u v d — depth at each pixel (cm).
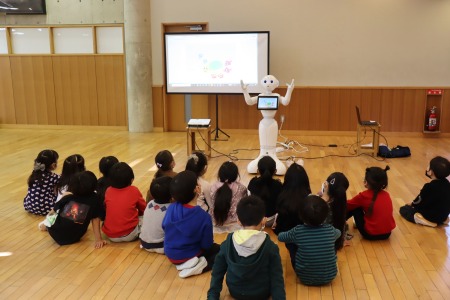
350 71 728
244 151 624
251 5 730
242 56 716
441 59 707
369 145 614
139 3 738
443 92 711
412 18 702
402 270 266
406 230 328
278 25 729
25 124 822
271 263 216
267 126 494
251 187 324
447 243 305
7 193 422
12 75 808
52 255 287
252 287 216
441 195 326
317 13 718
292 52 734
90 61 786
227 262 216
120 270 266
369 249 296
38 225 340
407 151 581
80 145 662
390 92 724
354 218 314
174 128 795
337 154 600
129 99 773
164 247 265
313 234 240
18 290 242
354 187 440
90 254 288
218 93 734
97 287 246
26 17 782
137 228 307
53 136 742
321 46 727
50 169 365
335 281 253
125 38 759
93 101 800
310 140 706
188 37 721
